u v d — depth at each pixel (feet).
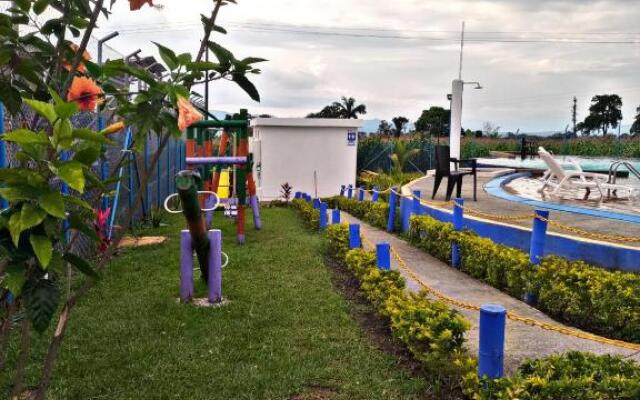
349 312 19.07
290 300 20.16
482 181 54.49
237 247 30.94
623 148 100.83
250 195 38.45
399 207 40.06
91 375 13.67
